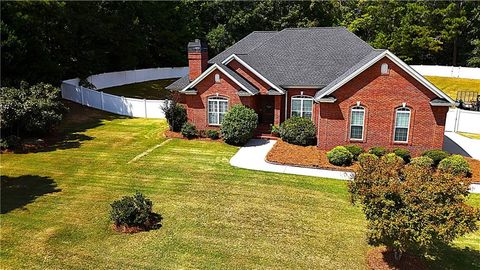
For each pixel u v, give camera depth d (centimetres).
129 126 3112
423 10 5388
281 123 2759
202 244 1333
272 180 1925
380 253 1268
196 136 2725
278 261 1235
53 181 1920
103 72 4928
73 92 3847
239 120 2488
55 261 1231
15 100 2442
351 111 2289
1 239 1360
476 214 1017
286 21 5644
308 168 2100
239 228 1446
